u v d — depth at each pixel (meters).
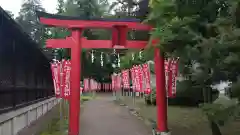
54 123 13.38
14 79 10.25
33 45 13.02
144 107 21.91
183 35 6.75
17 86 10.70
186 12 7.33
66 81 11.10
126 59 28.81
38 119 14.84
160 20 7.96
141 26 11.18
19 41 10.88
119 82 34.81
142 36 13.23
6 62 9.22
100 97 45.84
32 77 14.07
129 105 25.36
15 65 10.44
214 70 6.66
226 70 5.97
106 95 53.12
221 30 5.63
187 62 8.56
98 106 26.27
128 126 13.38
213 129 8.39
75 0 37.41
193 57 6.74
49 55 20.17
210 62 6.43
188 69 9.26
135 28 11.23
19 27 9.74
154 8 7.80
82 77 43.41
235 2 5.07
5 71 9.08
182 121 13.66
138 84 15.37
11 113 9.53
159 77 11.01
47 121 14.12
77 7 36.56
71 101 10.73
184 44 6.94
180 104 20.20
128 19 11.20
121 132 11.77
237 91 5.58
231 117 5.75
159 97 11.01
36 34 29.81
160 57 10.99
